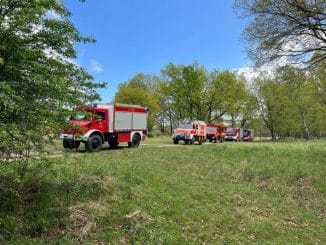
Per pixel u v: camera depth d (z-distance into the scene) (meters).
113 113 21.55
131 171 10.53
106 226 6.37
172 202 8.05
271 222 7.80
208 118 56.53
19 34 5.96
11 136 5.46
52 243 5.61
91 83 6.93
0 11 5.68
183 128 33.75
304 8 16.06
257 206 8.98
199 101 55.06
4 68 5.75
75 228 6.14
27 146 5.95
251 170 13.52
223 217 7.71
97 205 6.99
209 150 21.42
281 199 10.14
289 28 17.05
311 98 44.91
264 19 17.36
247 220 7.75
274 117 57.69
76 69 6.75
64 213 6.41
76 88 6.78
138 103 54.81
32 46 6.20
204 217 7.52
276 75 19.38
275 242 6.73
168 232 6.42
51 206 6.49
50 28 6.26
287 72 18.69
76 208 6.68
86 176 8.35
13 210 6.17
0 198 6.21
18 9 5.72
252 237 6.90
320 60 17.98
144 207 7.37
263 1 16.81
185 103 54.66
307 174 12.70
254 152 19.88
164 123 69.81
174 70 53.91
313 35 17.11
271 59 18.27
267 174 12.97
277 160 16.27
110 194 7.75
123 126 22.67
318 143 29.58
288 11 16.45
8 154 5.90
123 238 6.11
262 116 59.34
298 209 9.20
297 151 20.11
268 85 54.88
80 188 7.42
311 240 7.00
